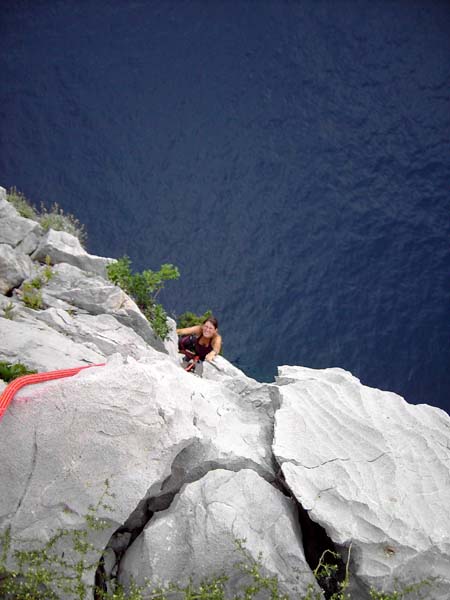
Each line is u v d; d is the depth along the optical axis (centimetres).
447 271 2938
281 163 3359
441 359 2636
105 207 3116
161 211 3128
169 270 1496
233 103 3609
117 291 1321
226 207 3173
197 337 1223
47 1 3959
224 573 487
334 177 3306
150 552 500
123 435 520
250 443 590
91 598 488
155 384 557
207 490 521
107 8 3984
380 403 625
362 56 3797
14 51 3700
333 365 2598
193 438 539
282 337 2678
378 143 3428
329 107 3591
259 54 3825
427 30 3888
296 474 536
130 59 3766
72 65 3691
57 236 1495
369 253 3008
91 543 496
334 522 504
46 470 511
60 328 1130
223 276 2881
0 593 487
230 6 4044
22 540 489
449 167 3325
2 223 1441
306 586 489
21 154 3269
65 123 3431
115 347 1135
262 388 661
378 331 2720
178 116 3541
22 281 1294
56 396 530
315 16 3984
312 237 3072
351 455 559
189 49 3838
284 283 2877
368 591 496
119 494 502
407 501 521
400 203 3198
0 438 517
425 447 568
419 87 3647
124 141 3403
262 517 511
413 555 488
